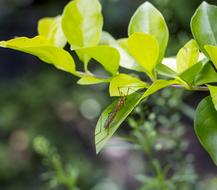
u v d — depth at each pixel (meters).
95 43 0.39
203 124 0.35
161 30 0.38
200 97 1.00
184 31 0.94
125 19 1.31
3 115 1.46
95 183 1.24
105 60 0.37
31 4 1.63
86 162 1.32
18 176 1.35
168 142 0.57
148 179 0.52
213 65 0.37
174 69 0.38
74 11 0.39
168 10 0.61
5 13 1.64
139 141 0.51
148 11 0.38
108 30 1.33
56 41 0.40
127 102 0.36
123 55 0.39
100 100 1.28
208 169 1.27
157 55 0.36
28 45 0.37
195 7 0.93
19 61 1.64
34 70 1.62
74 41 0.39
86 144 1.46
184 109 0.57
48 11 1.56
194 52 0.37
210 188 0.65
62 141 1.44
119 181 1.22
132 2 1.32
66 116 1.49
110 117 0.35
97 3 0.39
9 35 1.65
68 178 0.56
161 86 0.35
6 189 1.34
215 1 0.88
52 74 1.51
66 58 0.38
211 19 0.37
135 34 0.35
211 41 0.36
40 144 0.58
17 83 1.54
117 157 1.36
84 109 1.42
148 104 0.56
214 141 0.35
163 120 0.56
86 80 0.38
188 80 0.36
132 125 0.51
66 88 1.49
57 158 0.58
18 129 1.46
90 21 0.39
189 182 0.56
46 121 1.47
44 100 1.49
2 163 1.35
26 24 1.64
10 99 1.50
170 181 0.52
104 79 0.38
